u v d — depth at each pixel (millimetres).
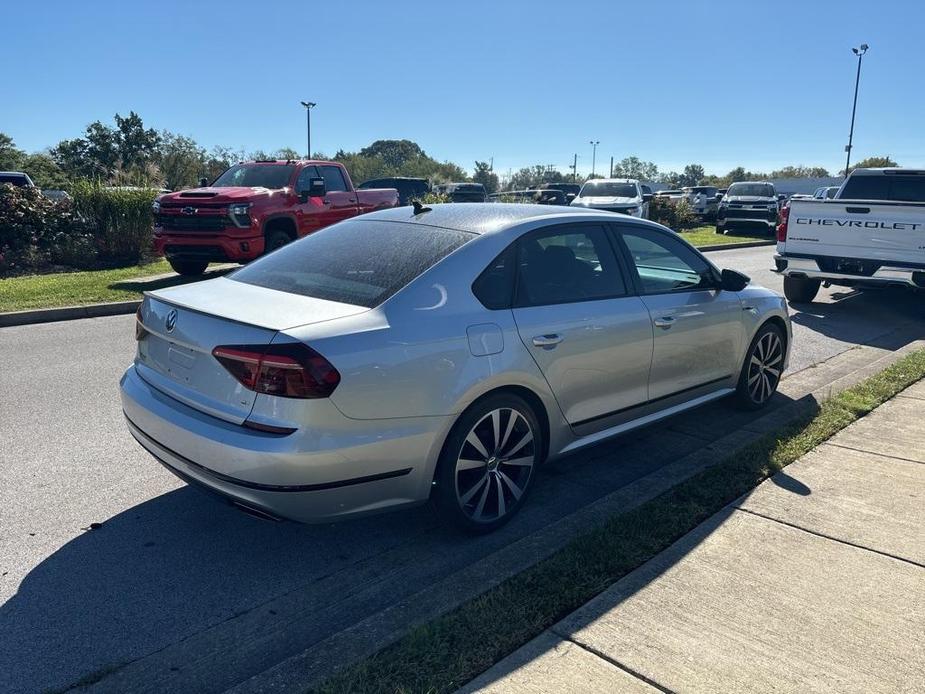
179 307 3559
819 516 3920
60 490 4406
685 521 3840
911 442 5004
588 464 4926
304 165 13453
